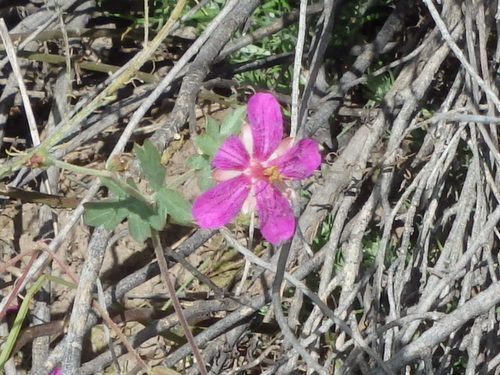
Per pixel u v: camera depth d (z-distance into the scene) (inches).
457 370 9.2
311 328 8.5
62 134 7.3
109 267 10.2
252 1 10.0
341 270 9.0
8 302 7.4
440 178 9.0
